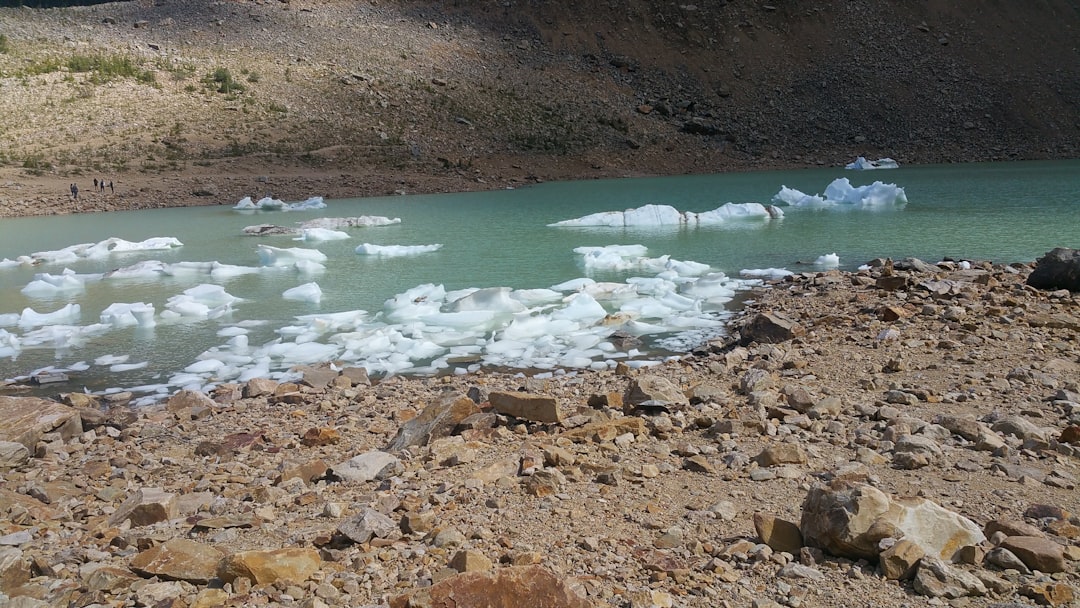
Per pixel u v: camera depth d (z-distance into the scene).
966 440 5.76
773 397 6.97
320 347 11.11
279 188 39.50
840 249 18.48
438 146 50.69
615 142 56.53
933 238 19.59
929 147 58.91
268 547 4.34
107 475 6.42
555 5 72.81
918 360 8.32
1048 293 11.50
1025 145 58.75
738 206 25.66
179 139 44.72
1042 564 3.68
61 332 12.25
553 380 8.91
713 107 64.12
